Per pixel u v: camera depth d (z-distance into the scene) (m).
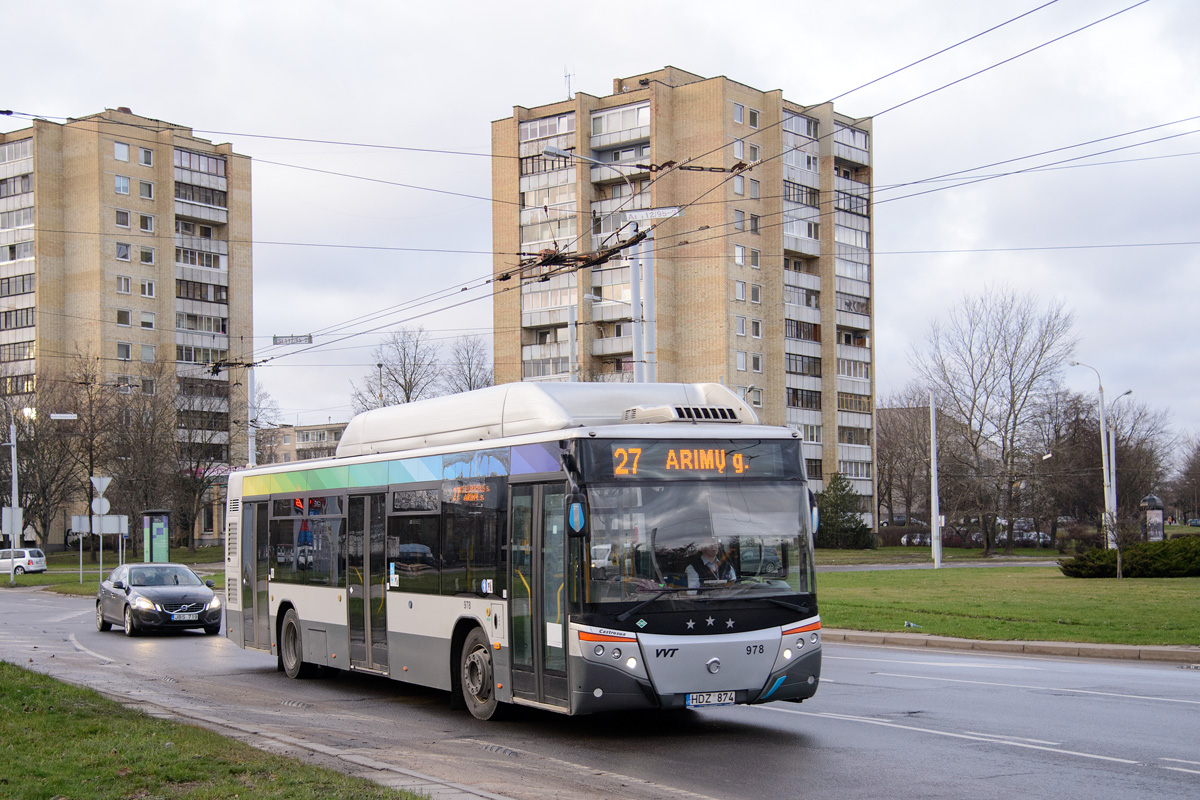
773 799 8.22
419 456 13.45
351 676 16.83
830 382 79.19
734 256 72.88
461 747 10.52
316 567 15.83
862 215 81.94
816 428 78.81
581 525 10.06
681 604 10.43
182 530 76.56
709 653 10.38
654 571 10.45
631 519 10.52
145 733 9.70
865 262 82.06
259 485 17.91
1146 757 9.52
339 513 15.27
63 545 86.81
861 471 81.75
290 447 162.38
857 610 25.09
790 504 11.11
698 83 72.19
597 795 8.34
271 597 17.17
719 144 71.44
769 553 10.88
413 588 13.34
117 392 75.69
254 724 11.77
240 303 93.25
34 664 18.30
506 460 11.72
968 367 70.94
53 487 73.50
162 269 88.31
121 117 86.88
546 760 9.84
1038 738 10.46
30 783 7.53
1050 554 71.75
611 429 10.69
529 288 74.69
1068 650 18.28
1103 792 8.27
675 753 10.12
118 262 85.94
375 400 69.75
